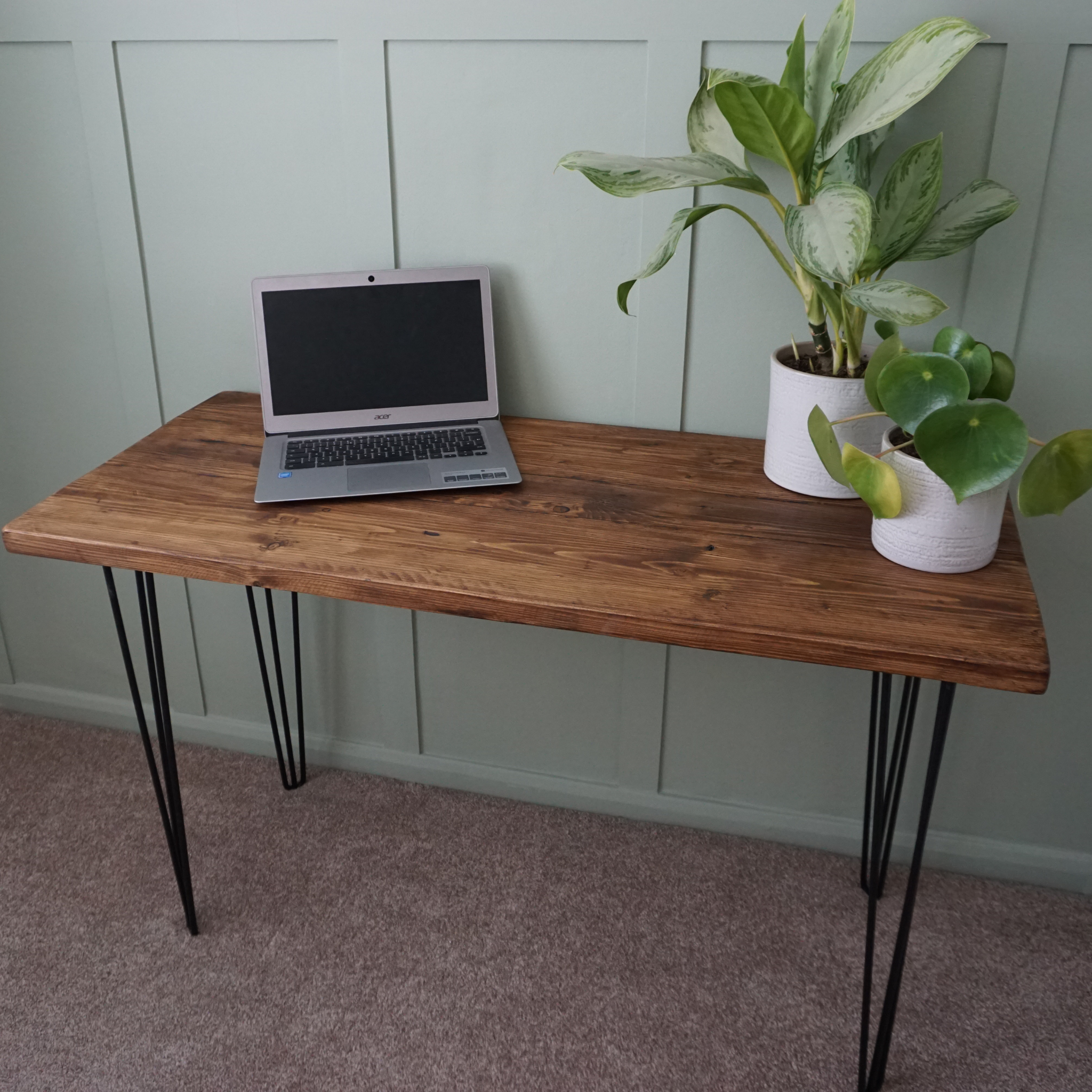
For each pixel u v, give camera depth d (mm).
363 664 1847
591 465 1405
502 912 1624
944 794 1682
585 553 1164
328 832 1784
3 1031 1422
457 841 1769
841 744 1683
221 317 1641
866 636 1001
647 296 1460
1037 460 999
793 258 1389
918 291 1062
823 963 1540
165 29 1458
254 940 1567
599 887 1675
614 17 1321
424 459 1392
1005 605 1058
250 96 1481
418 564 1140
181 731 2020
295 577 1135
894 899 1657
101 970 1517
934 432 995
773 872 1711
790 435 1286
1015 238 1313
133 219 1598
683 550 1170
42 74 1536
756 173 1348
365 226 1521
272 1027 1429
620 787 1824
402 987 1490
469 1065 1376
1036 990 1497
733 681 1681
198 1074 1362
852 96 1135
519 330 1537
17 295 1716
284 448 1426
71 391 1771
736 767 1753
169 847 1656
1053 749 1601
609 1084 1352
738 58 1320
